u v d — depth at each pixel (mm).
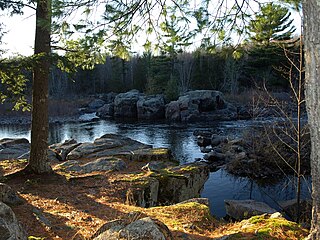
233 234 3541
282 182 10922
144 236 2857
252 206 7562
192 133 21641
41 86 7039
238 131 21172
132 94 36438
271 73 28062
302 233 3418
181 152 16141
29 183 6719
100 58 5070
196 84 41219
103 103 43906
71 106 41219
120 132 23297
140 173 8023
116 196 6359
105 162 8734
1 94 6902
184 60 40406
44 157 7359
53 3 4262
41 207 5270
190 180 7664
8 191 5160
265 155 12430
